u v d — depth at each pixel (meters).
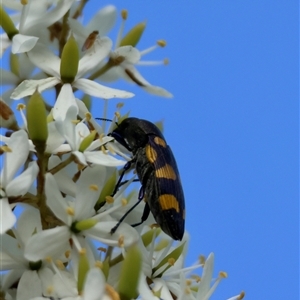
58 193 0.15
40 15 0.16
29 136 0.15
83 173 0.15
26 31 0.16
